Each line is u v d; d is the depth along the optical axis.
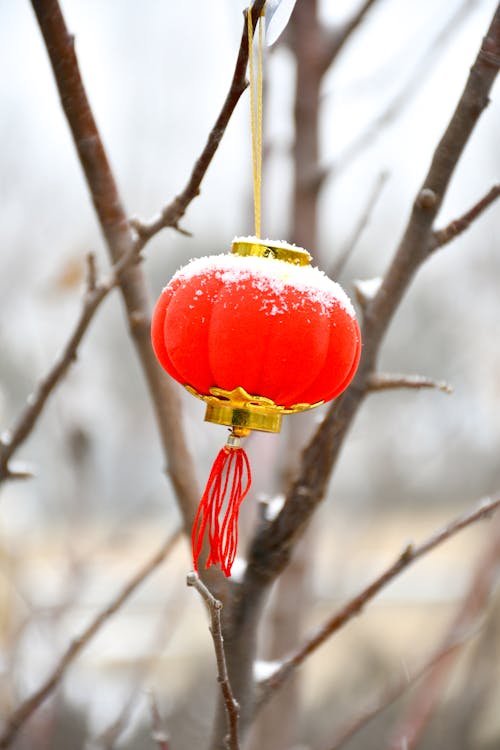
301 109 1.27
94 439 1.47
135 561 2.57
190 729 1.83
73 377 1.33
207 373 0.84
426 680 1.15
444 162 0.87
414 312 2.83
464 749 1.79
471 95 0.86
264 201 1.32
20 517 1.88
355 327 0.85
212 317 0.83
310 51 1.26
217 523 0.84
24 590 1.37
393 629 2.52
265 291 0.83
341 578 1.80
